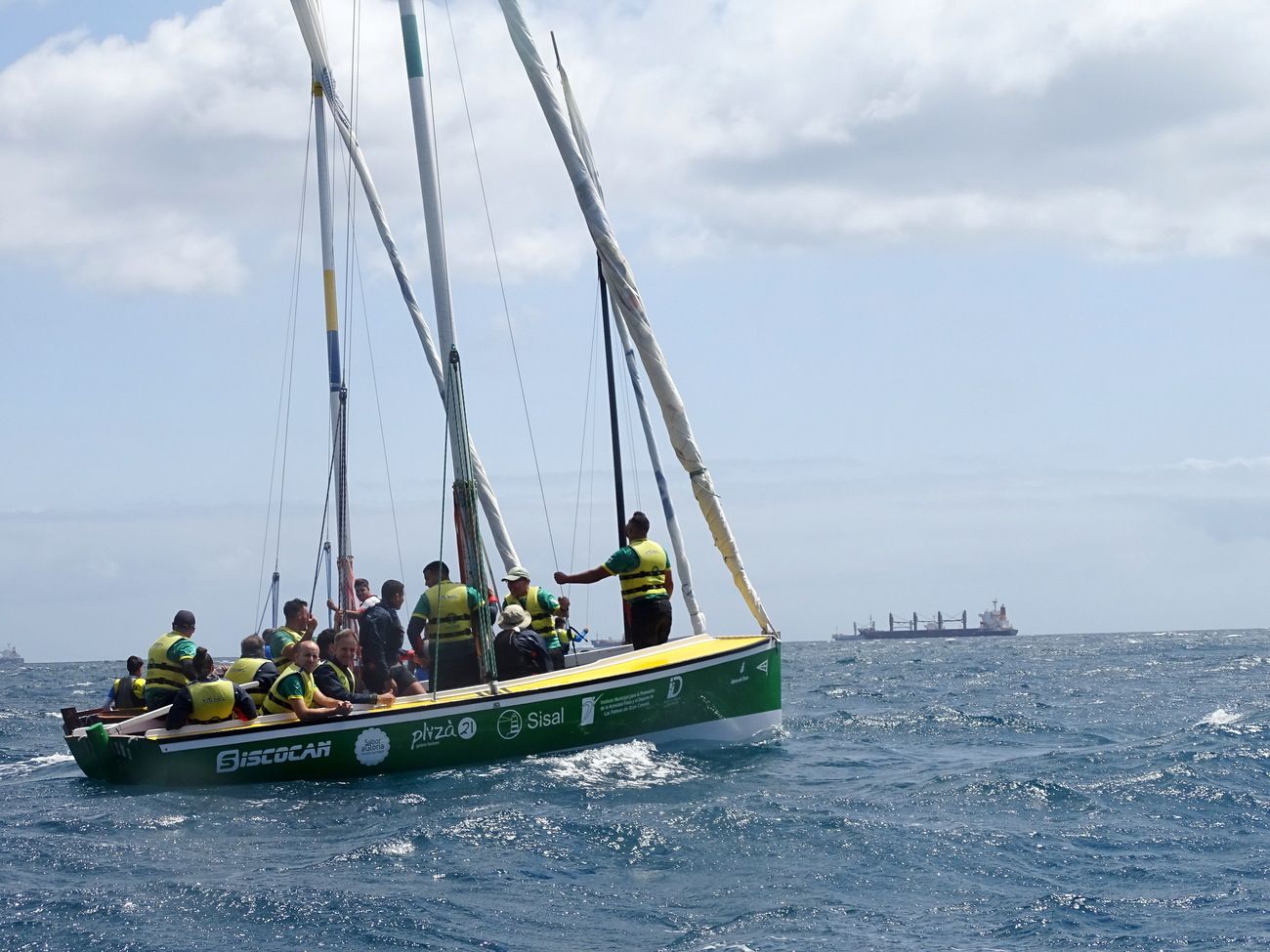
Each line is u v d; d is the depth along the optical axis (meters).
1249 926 8.69
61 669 123.69
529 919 8.91
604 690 15.08
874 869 10.33
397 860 10.37
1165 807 12.82
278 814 12.20
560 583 16.36
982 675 47.72
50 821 12.02
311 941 8.36
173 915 8.87
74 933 8.48
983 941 8.45
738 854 10.70
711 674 16.08
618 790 13.26
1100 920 8.91
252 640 16.02
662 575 16.45
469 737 14.20
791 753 17.05
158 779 13.34
